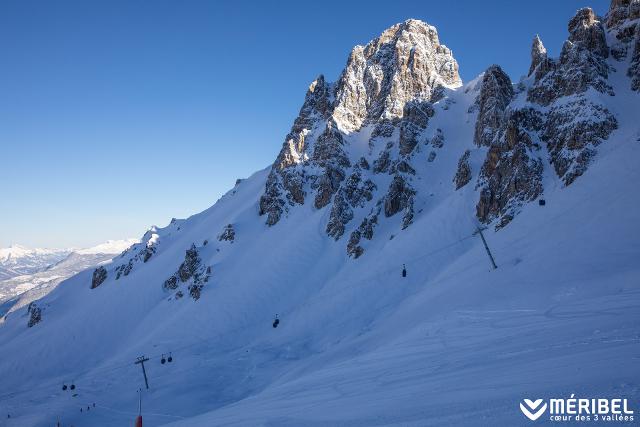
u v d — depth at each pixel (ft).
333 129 429.79
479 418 29.73
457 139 352.90
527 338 65.00
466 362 59.16
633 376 30.83
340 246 319.68
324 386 76.69
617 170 167.12
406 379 59.72
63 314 443.32
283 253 333.01
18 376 312.71
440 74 482.28
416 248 249.14
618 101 216.74
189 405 180.45
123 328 353.51
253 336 256.32
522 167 219.61
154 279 411.54
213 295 316.19
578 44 250.78
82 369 303.07
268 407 68.95
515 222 191.31
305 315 251.60
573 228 145.28
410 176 324.60
